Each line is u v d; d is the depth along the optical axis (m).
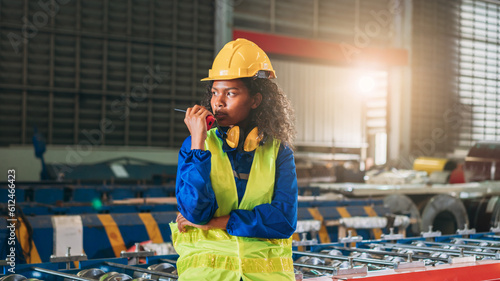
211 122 1.97
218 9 15.45
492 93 20.88
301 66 17.12
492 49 20.86
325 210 6.55
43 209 5.86
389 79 18.55
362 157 18.50
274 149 2.07
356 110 18.36
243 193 2.01
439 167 11.82
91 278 2.96
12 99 13.02
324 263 3.57
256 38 16.09
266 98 2.11
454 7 19.80
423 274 2.86
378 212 6.95
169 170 12.22
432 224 8.41
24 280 2.83
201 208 1.87
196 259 2.02
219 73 2.09
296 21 16.97
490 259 3.55
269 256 2.02
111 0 14.04
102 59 14.00
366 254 3.76
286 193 2.04
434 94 19.28
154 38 14.62
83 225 5.03
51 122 13.43
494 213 8.97
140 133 14.50
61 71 13.54
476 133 20.47
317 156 16.95
